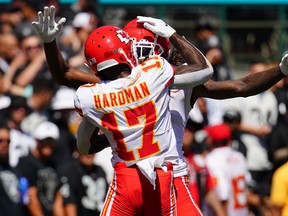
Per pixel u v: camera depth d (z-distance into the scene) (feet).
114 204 62.75
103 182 102.58
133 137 61.77
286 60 62.75
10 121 106.01
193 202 63.87
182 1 136.98
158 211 62.49
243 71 139.64
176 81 61.93
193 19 137.18
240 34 140.46
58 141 102.53
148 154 61.93
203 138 115.24
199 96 64.90
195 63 62.18
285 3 141.49
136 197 62.18
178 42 62.64
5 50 119.85
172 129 63.10
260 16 140.97
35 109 109.19
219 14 139.85
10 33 122.93
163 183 62.23
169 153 62.49
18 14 125.90
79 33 120.67
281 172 103.09
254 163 122.01
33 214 99.66
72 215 100.48
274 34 141.28
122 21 134.62
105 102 61.77
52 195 100.68
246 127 124.26
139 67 61.93
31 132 107.24
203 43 124.98
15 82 117.70
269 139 121.70
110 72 62.59
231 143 118.21
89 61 63.05
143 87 61.57
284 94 126.21
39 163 100.99
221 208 108.17
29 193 99.55
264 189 116.98
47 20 62.44
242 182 110.22
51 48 64.18
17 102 106.52
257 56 140.56
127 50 62.64
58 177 101.14
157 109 61.77
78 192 101.50
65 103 107.76
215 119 120.47
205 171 107.86
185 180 64.03
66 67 66.08
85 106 62.13
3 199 97.96
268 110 126.11
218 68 125.18
